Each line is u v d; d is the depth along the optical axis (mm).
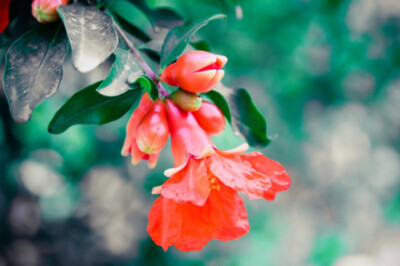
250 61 692
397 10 767
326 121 1103
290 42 675
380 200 1362
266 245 1048
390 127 1149
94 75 606
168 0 499
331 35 684
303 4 640
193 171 271
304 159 1172
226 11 396
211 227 277
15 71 268
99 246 828
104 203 839
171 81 279
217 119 286
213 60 271
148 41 322
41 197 782
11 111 264
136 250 843
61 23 277
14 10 297
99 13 266
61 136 674
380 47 742
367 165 1325
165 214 270
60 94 626
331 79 752
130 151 296
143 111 283
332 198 1324
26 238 763
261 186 271
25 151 663
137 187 825
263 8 632
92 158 720
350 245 1253
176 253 867
